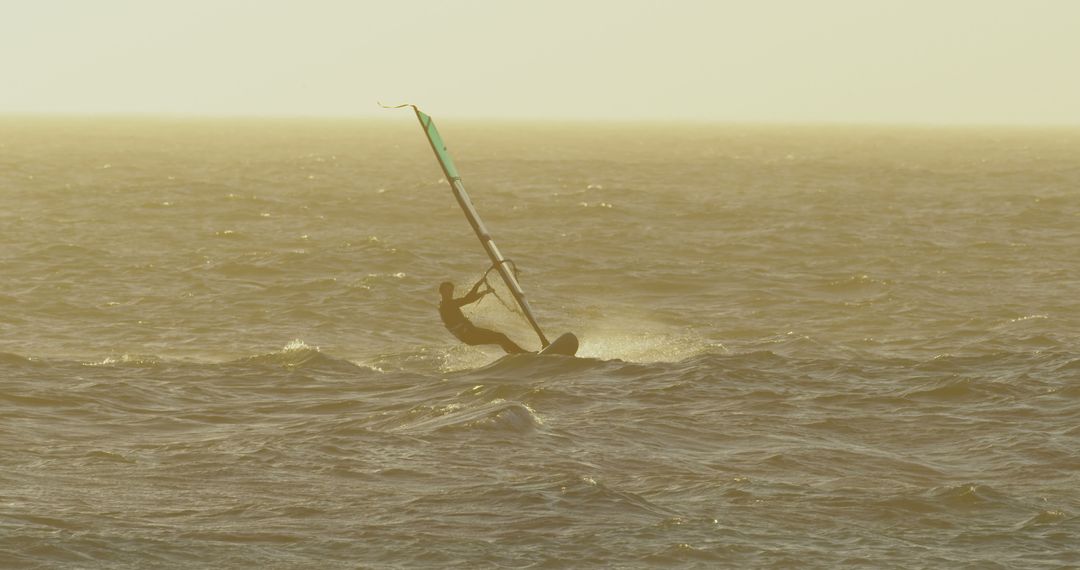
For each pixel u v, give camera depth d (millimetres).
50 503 40844
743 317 100938
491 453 48875
